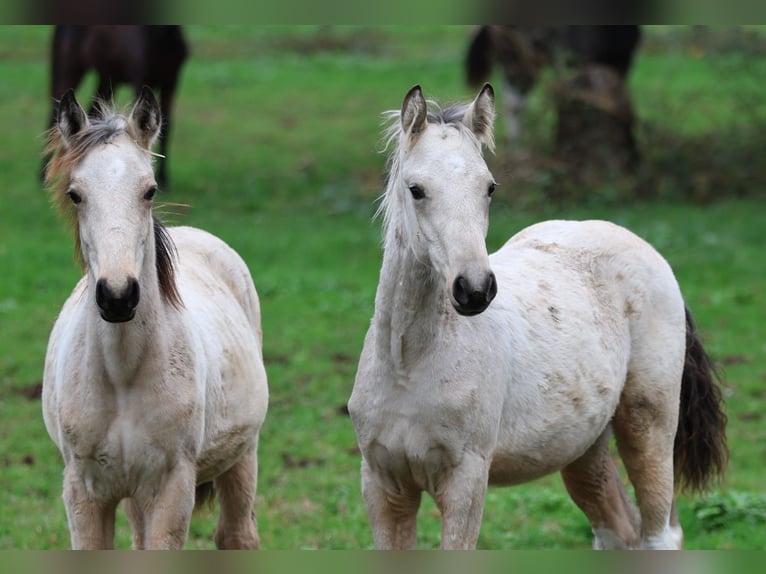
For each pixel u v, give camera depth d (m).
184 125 32.19
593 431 8.94
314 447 14.16
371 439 8.04
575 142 26.14
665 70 37.03
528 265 9.13
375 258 22.00
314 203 25.94
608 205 25.56
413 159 7.60
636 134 28.48
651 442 9.40
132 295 7.25
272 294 19.73
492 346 8.09
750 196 27.09
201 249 10.05
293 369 16.64
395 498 8.22
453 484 7.91
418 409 7.84
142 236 7.62
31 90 34.62
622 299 9.39
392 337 7.84
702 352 9.98
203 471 8.96
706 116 31.84
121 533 11.82
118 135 7.78
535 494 12.97
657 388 9.38
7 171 27.20
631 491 13.59
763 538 11.58
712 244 22.81
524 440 8.40
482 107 7.84
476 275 7.07
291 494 12.74
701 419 9.91
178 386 8.10
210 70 38.03
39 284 19.69
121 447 7.95
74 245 8.23
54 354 8.67
